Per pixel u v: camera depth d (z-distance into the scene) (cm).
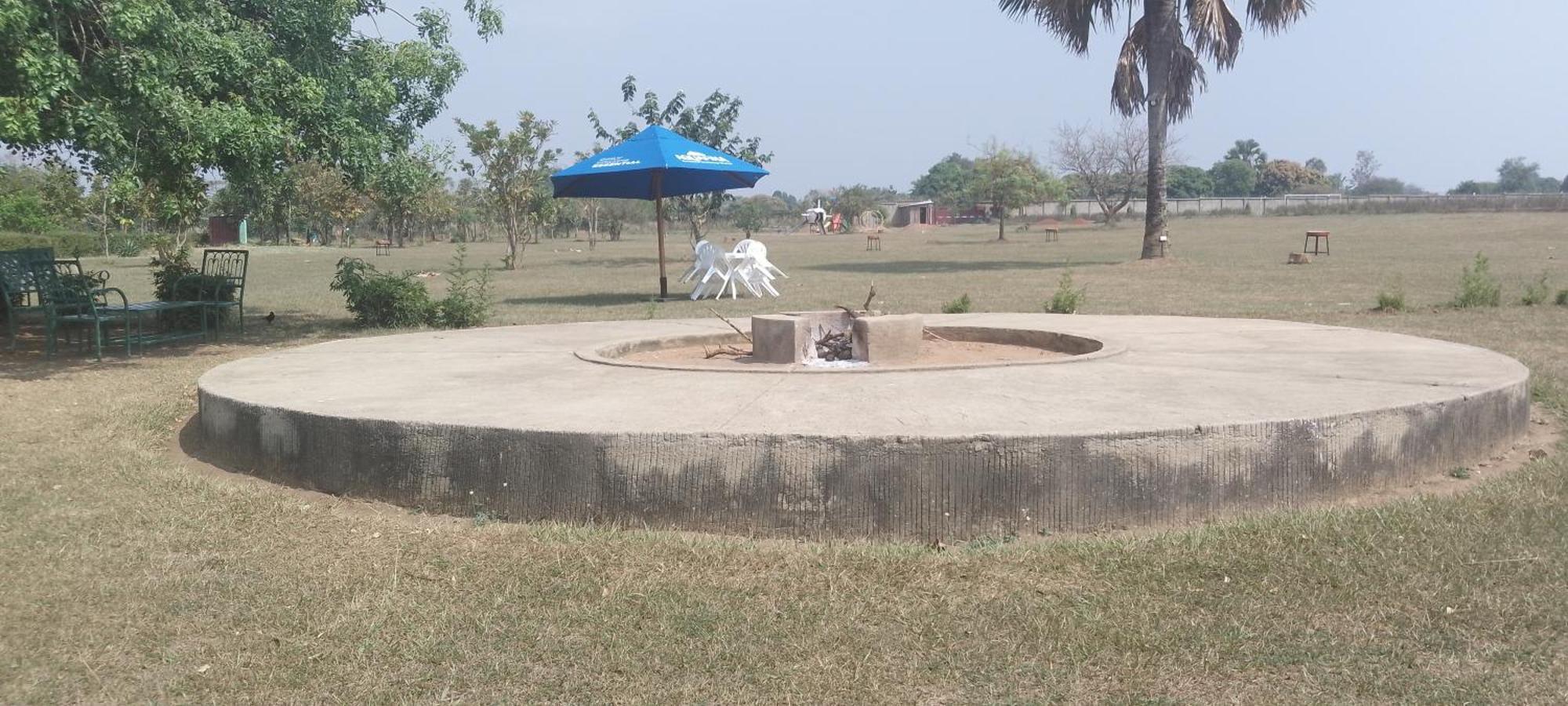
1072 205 7831
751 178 1809
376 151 1182
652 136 1623
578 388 586
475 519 457
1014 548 405
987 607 354
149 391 809
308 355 784
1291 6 2353
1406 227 4712
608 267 3008
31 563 419
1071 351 839
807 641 333
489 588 381
